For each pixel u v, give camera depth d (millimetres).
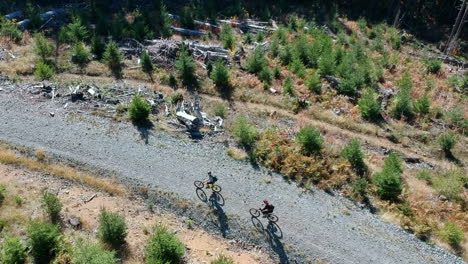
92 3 38875
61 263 16125
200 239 19000
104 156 22016
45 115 24125
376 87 32719
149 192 20547
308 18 45906
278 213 20375
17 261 16000
